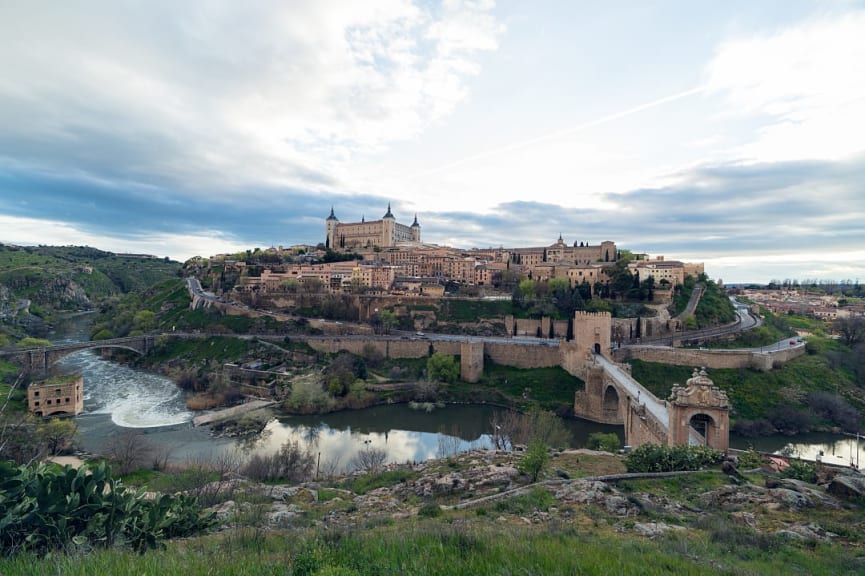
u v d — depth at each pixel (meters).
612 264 180.75
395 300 165.25
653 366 105.69
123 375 130.00
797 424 86.56
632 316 143.00
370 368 122.81
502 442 71.94
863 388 98.62
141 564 11.52
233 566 12.21
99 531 15.66
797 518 25.20
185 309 183.12
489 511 29.22
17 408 84.38
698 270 186.25
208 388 108.50
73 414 91.19
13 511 14.00
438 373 114.50
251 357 128.12
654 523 24.83
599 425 92.12
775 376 98.56
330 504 36.09
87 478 16.16
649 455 37.72
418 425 92.25
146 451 65.00
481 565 12.61
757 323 148.50
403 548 14.09
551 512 27.92
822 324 170.50
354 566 12.86
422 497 36.88
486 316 153.75
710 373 100.88
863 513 25.48
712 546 20.19
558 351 114.62
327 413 98.56
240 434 81.94
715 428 43.19
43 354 118.62
